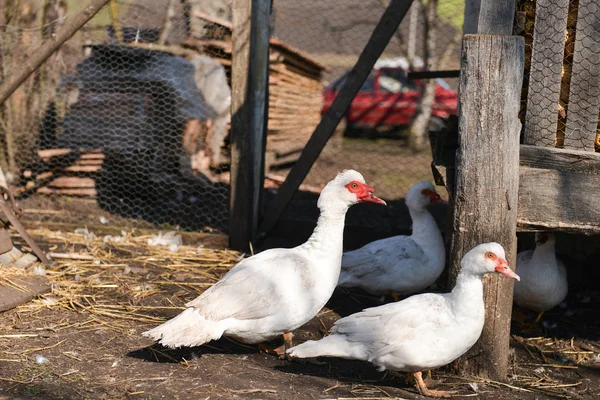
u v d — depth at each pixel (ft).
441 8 27.66
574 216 9.38
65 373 9.27
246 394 9.07
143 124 16.35
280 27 24.21
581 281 12.19
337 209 9.67
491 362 9.56
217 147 18.24
